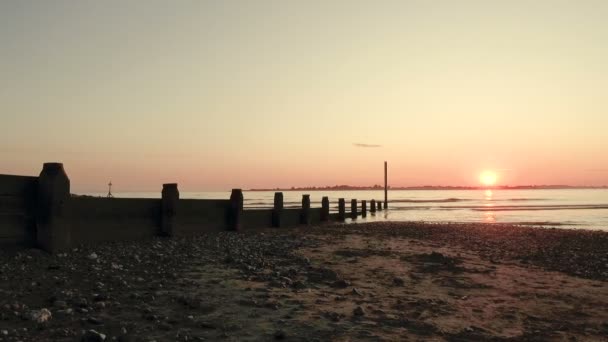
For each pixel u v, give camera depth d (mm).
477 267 12891
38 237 11055
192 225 18391
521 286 10484
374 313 7609
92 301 7273
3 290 7461
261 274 10469
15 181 10688
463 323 7312
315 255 14320
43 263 9914
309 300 8281
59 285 8141
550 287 10484
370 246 17109
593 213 55281
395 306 8195
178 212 17250
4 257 9977
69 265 9930
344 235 21422
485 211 61875
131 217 15109
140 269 10266
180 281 9250
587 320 7820
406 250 16156
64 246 11562
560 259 14938
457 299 8984
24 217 10852
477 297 9242
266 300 8070
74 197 12578
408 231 24547
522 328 7191
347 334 6398
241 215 21656
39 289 7738
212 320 6734
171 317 6734
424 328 6914
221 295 8273
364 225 29828
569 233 24234
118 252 12312
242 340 5949
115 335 5754
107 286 8367
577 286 10703
